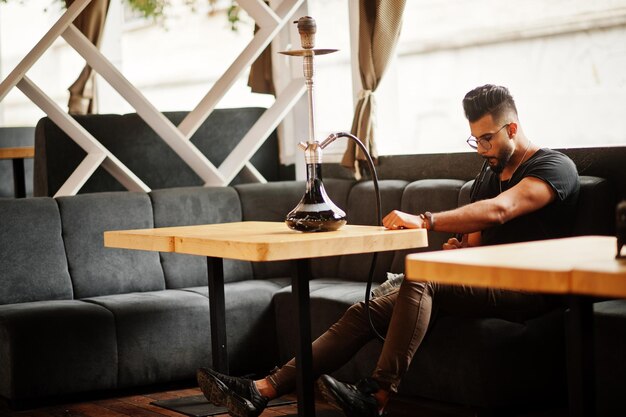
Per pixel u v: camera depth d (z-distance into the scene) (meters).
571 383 2.08
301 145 3.05
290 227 3.04
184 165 5.30
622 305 3.11
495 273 1.89
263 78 5.67
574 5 4.05
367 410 2.90
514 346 3.27
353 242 2.84
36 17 8.41
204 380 3.21
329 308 3.85
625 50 3.87
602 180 3.41
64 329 3.83
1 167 7.10
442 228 3.06
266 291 4.32
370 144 4.70
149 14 6.47
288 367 3.19
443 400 3.40
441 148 4.78
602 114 3.99
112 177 5.15
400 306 2.97
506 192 3.12
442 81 4.73
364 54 4.63
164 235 3.23
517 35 4.32
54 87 8.29
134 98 4.86
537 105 4.27
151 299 4.09
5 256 4.11
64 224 4.28
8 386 3.78
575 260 1.93
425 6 4.77
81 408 3.81
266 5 5.15
